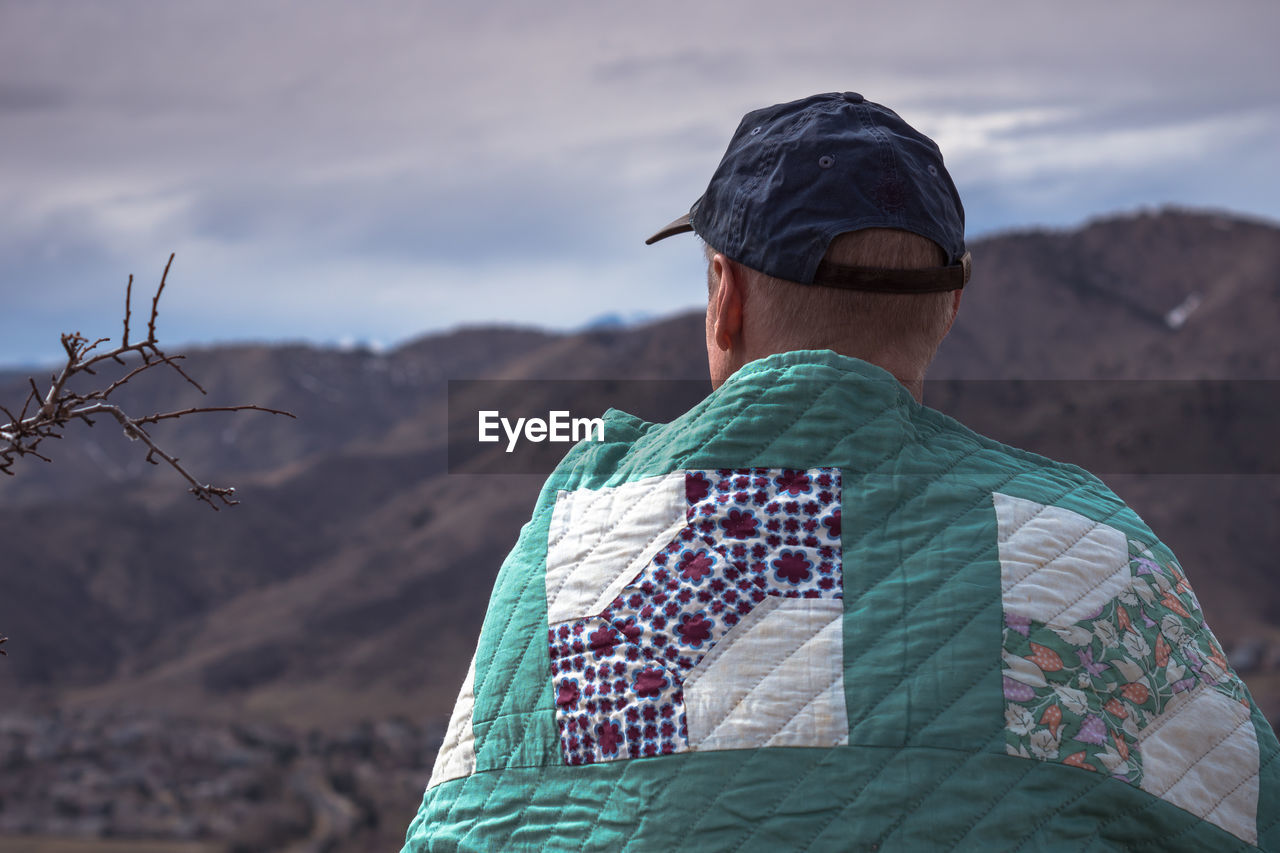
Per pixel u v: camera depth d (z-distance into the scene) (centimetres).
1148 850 134
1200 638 142
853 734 133
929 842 130
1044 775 132
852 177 144
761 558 139
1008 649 135
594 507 146
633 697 137
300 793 10356
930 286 145
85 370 161
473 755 142
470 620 17225
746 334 149
